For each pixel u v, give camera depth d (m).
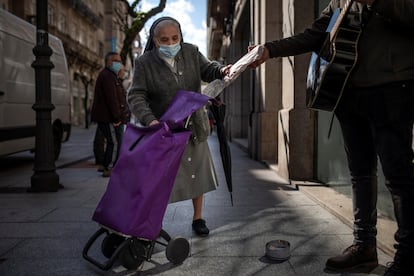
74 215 4.09
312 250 3.04
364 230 2.62
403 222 2.27
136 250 2.62
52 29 31.95
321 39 2.62
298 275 2.59
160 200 2.51
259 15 8.45
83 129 31.56
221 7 15.38
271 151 8.34
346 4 2.24
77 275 2.61
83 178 6.55
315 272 2.63
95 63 44.28
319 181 5.61
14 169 7.77
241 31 14.25
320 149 5.54
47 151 5.41
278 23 7.77
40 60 5.38
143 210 2.44
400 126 2.22
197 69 3.20
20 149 7.48
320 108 2.47
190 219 3.89
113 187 2.60
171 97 3.07
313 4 5.60
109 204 2.57
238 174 6.73
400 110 2.20
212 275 2.60
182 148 2.57
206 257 2.91
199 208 3.47
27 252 3.02
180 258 2.72
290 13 5.81
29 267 2.74
